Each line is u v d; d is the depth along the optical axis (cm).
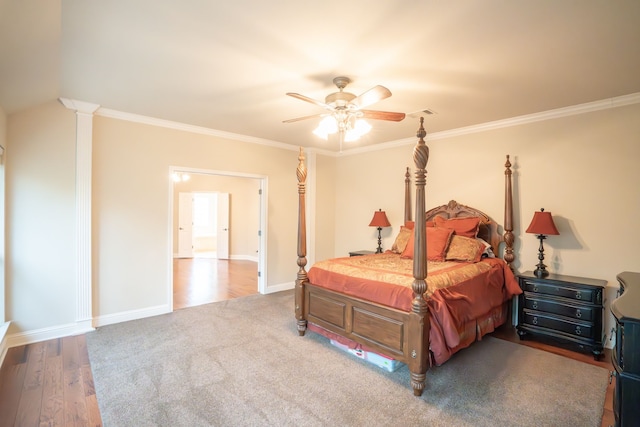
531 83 285
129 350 313
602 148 333
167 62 252
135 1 176
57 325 344
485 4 176
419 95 315
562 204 359
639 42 215
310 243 586
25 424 204
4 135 305
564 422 210
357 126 295
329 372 274
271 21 196
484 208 421
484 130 419
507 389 249
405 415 217
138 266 406
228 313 429
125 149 394
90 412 218
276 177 547
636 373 132
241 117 400
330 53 235
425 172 247
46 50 224
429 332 251
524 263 388
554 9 180
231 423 208
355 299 291
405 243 434
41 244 335
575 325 315
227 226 926
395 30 204
